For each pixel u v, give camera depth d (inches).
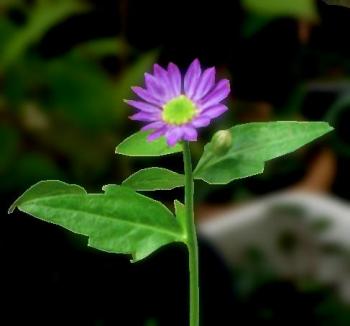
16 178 39.2
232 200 52.6
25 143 40.5
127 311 35.4
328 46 51.5
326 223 50.8
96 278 35.6
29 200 24.5
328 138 54.4
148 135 24.4
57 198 24.5
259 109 51.9
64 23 41.3
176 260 36.5
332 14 48.8
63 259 35.7
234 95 51.3
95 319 35.3
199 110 23.8
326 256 48.6
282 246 49.5
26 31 39.0
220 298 38.5
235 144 24.6
